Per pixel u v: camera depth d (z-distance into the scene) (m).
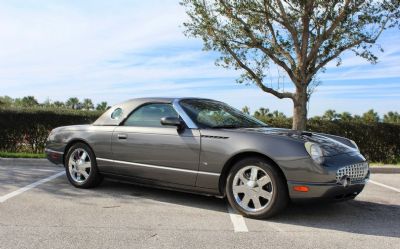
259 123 6.27
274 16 11.38
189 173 5.60
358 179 5.19
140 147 6.05
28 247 4.10
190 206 5.84
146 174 6.05
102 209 5.60
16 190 6.68
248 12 11.11
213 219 5.20
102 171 6.60
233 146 5.26
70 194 6.45
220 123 5.82
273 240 4.45
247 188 5.21
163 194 6.55
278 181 5.01
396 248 4.28
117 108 6.64
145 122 6.20
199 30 11.57
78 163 6.88
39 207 5.62
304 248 4.23
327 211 5.69
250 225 4.97
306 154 4.89
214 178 5.41
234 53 11.62
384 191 7.45
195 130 5.62
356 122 13.02
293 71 11.51
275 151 5.00
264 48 11.33
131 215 5.33
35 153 11.89
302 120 11.49
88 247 4.14
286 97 11.77
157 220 5.12
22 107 13.03
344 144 5.58
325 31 10.95
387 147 13.00
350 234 4.71
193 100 6.27
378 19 10.94
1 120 12.48
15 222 4.91
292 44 11.55
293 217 5.34
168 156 5.78
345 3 10.59
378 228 4.97
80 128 6.88
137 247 4.16
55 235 4.47
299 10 11.10
